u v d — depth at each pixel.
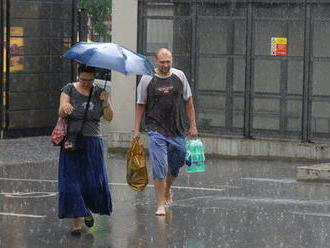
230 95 41.41
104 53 22.50
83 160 22.66
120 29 42.78
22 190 30.98
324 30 39.62
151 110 25.91
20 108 47.53
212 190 31.09
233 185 32.41
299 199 29.02
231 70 41.31
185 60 42.00
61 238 22.53
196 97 41.91
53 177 34.41
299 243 21.94
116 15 42.78
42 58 48.28
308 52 39.84
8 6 46.28
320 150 39.56
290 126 40.47
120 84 43.00
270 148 40.28
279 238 22.55
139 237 22.64
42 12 47.97
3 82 46.56
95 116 22.70
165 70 25.78
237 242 22.05
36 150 42.81
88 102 22.64
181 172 36.12
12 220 25.08
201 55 41.75
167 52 25.75
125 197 29.47
